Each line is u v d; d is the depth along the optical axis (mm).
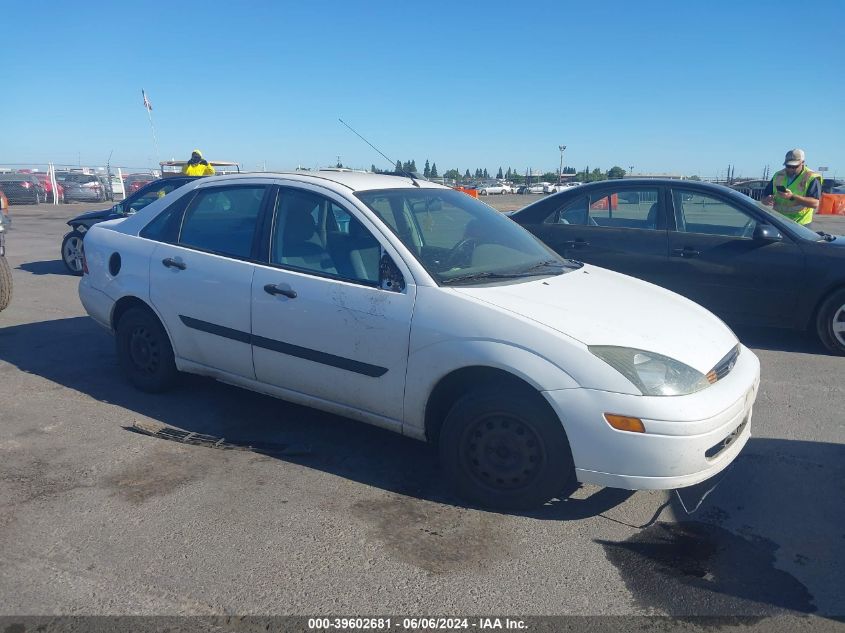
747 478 4086
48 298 8953
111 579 3027
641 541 3408
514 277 4062
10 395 5234
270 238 4449
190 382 5477
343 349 3998
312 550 3266
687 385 3373
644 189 7246
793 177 8812
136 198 10398
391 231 4012
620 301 3959
